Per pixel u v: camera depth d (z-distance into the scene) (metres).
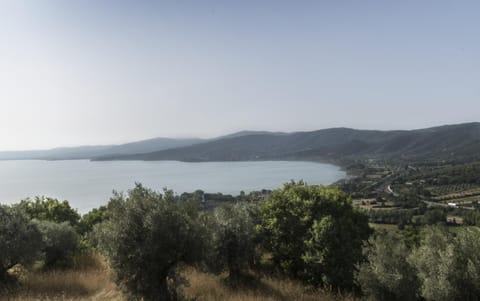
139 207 8.72
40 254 11.34
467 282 9.12
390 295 9.93
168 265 8.75
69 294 9.68
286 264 13.94
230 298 9.73
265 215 14.84
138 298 8.41
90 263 13.58
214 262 11.66
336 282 12.27
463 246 9.73
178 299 9.02
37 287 10.21
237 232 12.28
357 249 12.71
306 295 11.24
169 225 8.52
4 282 10.27
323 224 12.75
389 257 10.09
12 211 11.30
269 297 10.34
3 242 10.22
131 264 8.27
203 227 9.45
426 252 9.99
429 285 9.45
